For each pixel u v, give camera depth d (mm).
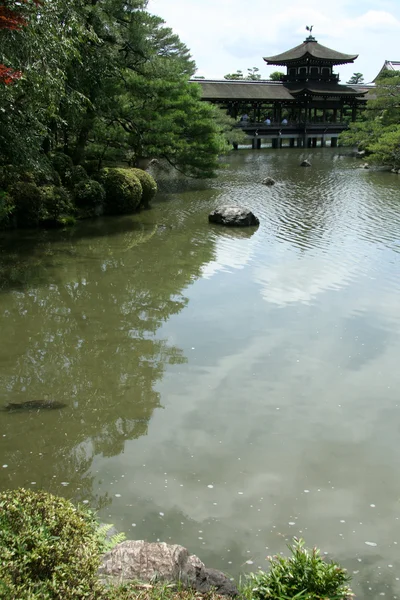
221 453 7289
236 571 5250
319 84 70875
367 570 5355
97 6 22781
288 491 6551
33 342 10781
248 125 61781
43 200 20141
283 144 73625
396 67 73562
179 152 28359
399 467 7090
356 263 16672
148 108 27516
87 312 12516
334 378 9484
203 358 10219
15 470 6840
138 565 4324
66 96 17375
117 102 25031
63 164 22766
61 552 3660
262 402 8656
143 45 25359
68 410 8320
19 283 14406
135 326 11734
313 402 8672
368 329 11680
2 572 3344
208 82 63250
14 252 17281
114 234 20016
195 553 5484
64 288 14133
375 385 9258
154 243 18953
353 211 24984
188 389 9055
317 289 14312
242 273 15727
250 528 5891
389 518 6141
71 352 10383
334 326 11828
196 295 13844
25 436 7605
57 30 15578
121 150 26625
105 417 8156
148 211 24453
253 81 66812
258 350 10578
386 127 47938
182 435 7723
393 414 8375
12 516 3869
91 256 17141
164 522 5938
